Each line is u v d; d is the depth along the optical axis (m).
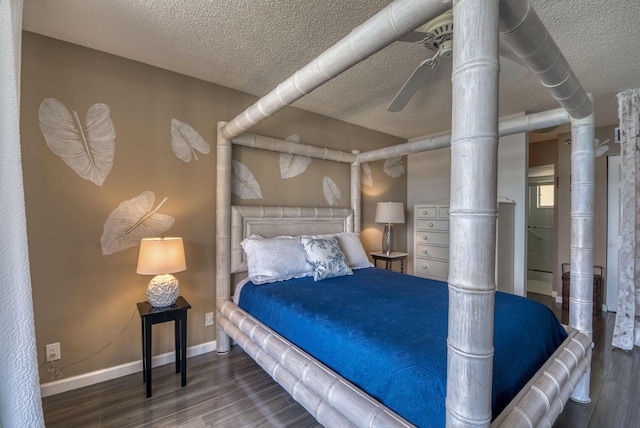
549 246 5.73
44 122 2.04
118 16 1.85
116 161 2.31
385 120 3.82
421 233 4.09
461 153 0.85
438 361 1.23
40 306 2.04
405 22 1.08
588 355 1.90
